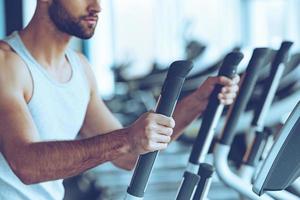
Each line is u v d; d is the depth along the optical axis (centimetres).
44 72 209
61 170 176
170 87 158
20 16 695
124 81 873
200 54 818
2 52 203
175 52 1110
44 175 178
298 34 1116
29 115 196
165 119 158
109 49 1055
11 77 199
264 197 202
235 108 212
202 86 212
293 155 153
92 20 208
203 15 1132
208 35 1130
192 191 177
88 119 245
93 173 626
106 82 1002
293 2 1116
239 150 448
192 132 707
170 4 1122
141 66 1070
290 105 646
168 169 661
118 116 828
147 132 157
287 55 226
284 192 204
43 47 210
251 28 1136
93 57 1023
